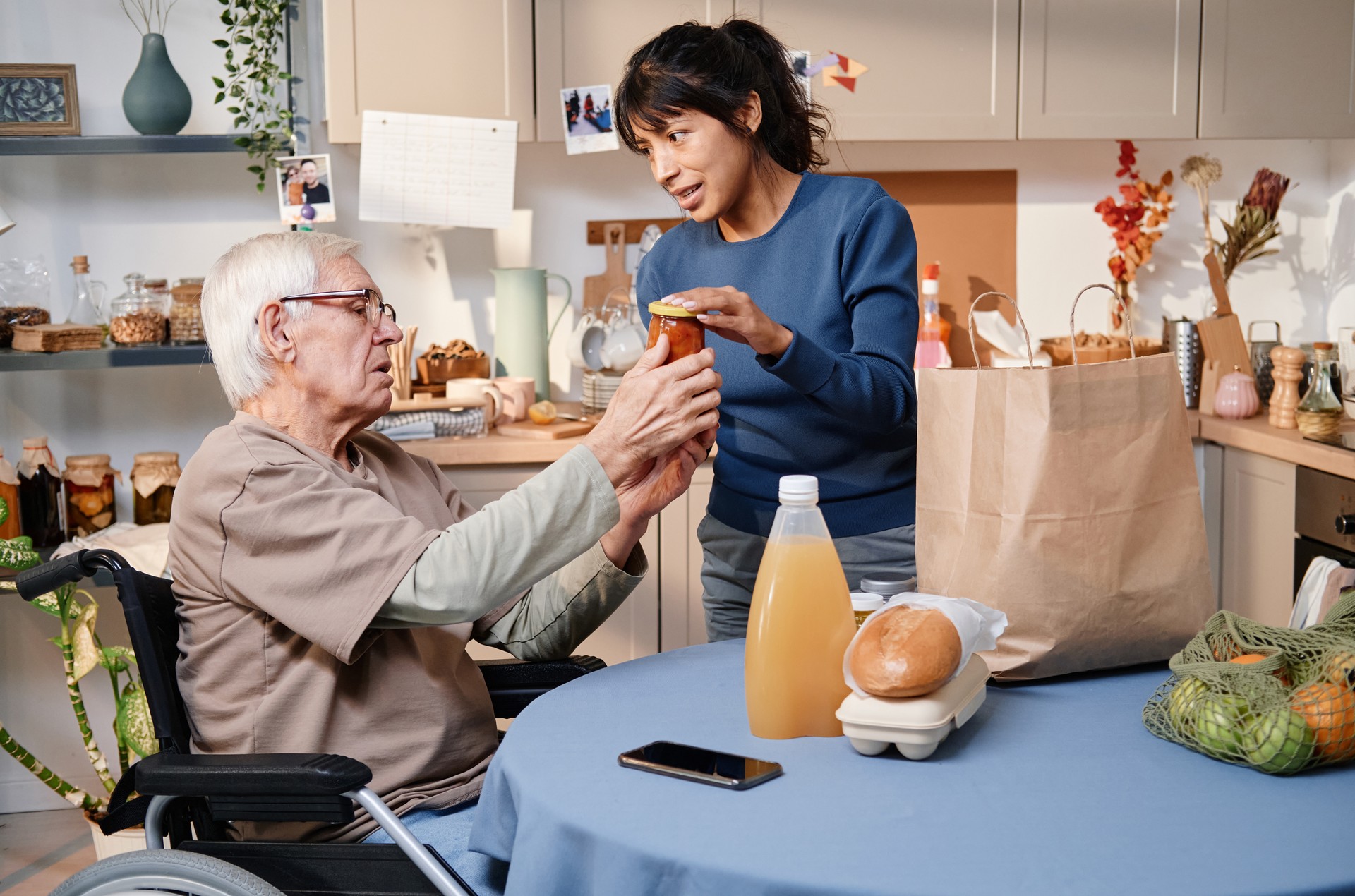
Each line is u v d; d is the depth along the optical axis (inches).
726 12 107.6
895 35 109.3
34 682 114.1
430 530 52.5
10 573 96.7
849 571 66.4
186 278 112.7
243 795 45.3
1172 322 121.5
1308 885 32.1
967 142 124.2
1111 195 126.5
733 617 70.5
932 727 40.0
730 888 33.4
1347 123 114.7
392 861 46.7
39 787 114.9
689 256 68.6
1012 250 125.9
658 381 51.3
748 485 67.6
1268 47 113.2
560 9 106.0
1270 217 121.0
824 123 109.3
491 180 107.3
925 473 49.5
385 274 119.3
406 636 55.1
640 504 57.1
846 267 63.2
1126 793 38.0
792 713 43.3
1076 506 46.9
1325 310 130.6
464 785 56.6
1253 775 39.4
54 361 99.0
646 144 63.7
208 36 111.3
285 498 51.0
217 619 52.7
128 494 115.1
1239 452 111.8
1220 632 45.3
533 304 116.2
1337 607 44.7
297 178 107.2
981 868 33.2
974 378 47.5
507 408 110.5
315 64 113.0
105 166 111.3
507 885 39.5
